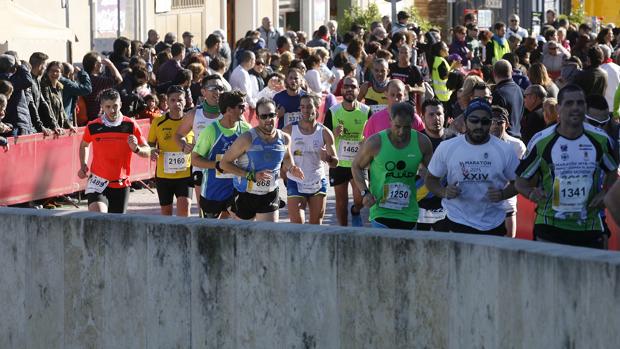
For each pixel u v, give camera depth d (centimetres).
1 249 1270
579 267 831
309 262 1045
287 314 1063
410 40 3353
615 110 2033
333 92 2967
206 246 1115
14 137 2120
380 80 2255
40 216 1235
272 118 1541
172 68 2645
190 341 1134
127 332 1179
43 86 2220
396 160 1394
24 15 2761
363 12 5103
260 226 1079
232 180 1633
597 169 1190
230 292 1102
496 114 1517
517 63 2711
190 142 1777
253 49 3219
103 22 3606
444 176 1336
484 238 931
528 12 6078
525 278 876
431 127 1544
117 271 1182
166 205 1798
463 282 934
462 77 2700
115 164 1727
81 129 2278
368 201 1400
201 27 4291
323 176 1712
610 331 808
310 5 5059
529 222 1538
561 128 1195
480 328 919
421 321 971
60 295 1227
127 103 2414
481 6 5934
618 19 5425
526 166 1209
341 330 1027
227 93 1587
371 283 1004
